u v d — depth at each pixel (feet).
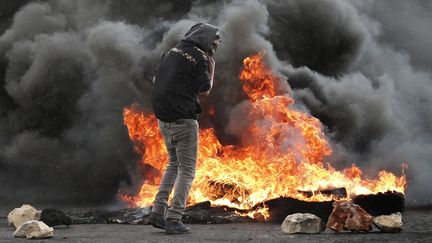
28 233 12.66
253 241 11.50
